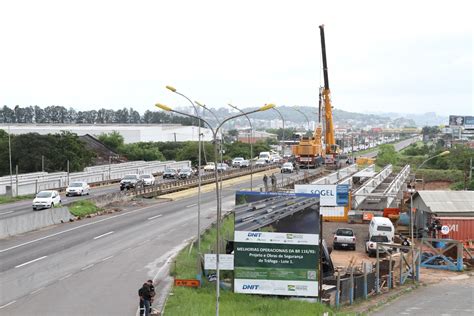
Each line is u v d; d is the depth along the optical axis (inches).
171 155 6476.4
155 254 1551.4
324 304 1235.9
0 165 4247.0
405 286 1608.0
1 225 1781.5
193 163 5900.6
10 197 2847.0
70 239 1769.2
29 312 1021.2
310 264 1235.9
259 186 3280.0
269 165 4680.1
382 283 1585.9
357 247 2028.8
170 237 1812.3
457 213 2122.3
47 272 1337.4
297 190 2476.6
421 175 5506.9
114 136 6131.9
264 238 1238.9
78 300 1103.6
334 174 3462.1
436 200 2222.0
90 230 1942.7
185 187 3282.5
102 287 1206.3
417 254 1729.8
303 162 4387.3
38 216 1974.7
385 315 1245.7
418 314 1266.0
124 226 2030.0
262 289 1238.3
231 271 1312.7
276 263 1238.9
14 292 1159.6
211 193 3105.3
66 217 2150.6
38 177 3462.1
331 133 4350.4
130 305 1072.8
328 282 1421.0
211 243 1627.7
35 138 4330.7
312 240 1237.1
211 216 2278.5
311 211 1239.5
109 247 1647.4
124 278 1288.1
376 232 1905.8
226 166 4431.6
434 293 1519.4
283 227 1240.2
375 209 2659.9
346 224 2453.2
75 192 2910.9
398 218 2417.6
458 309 1321.4
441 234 2005.4
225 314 1040.8
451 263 1846.7
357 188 3248.0
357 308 1314.0
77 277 1291.8
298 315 1073.5
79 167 4416.8
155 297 1137.4
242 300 1191.6
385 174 4527.6
